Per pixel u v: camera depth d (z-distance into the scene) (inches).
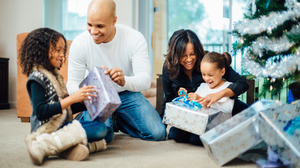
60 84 44.9
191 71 57.8
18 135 61.8
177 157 41.8
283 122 36.9
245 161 39.4
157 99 81.8
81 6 137.5
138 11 135.8
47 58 41.8
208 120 44.6
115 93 41.4
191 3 137.3
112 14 49.5
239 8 128.8
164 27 141.4
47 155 39.3
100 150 46.0
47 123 40.5
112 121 65.2
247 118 37.0
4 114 103.9
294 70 50.4
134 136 59.6
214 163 38.5
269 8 52.1
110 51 56.1
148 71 56.1
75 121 40.6
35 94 39.5
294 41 49.9
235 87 50.1
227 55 54.9
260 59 56.1
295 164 33.0
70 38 139.2
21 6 134.1
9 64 133.5
